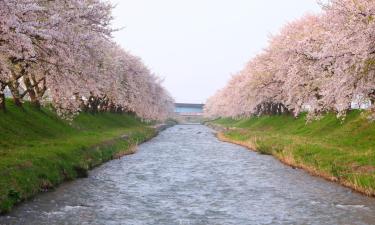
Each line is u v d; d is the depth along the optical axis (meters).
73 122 50.03
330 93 27.12
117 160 38.94
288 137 49.78
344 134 39.72
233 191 24.77
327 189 25.08
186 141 66.81
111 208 20.00
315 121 53.88
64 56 25.41
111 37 31.83
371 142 33.69
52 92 32.31
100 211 19.36
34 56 24.12
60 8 25.75
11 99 43.16
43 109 45.72
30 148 28.52
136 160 39.31
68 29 24.98
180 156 43.47
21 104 39.47
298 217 18.69
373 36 22.48
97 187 25.16
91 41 28.94
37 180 22.73
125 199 22.14
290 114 72.06
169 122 180.62
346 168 27.62
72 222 17.28
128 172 31.58
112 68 55.50
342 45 24.95
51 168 25.53
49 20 23.41
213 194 23.86
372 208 20.23
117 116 83.00
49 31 22.27
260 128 76.31
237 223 17.75
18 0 20.33
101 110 73.12
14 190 19.64
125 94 71.50
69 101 34.09
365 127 38.06
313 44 32.34
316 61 30.75
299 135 51.62
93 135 46.41
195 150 50.44
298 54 33.34
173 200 22.19
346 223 17.64
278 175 30.67
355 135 37.53
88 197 22.25
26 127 35.53
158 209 20.09
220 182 27.83
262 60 69.06
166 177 29.64
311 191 24.59
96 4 29.25
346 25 24.81
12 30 20.52
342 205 20.91
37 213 18.47
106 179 28.17
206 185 26.70
